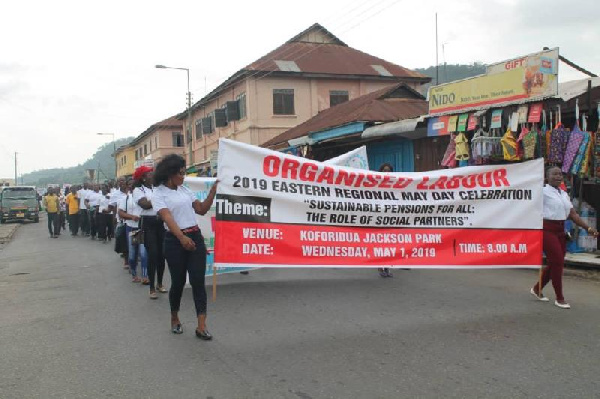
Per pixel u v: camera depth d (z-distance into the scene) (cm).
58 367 470
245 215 591
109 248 1453
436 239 653
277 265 598
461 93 1062
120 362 478
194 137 3788
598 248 967
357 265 626
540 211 664
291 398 392
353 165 898
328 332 553
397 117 1474
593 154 879
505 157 941
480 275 862
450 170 661
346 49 3075
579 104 898
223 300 714
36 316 667
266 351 498
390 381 420
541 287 674
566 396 387
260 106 2648
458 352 483
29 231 2347
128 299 751
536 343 504
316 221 617
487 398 385
